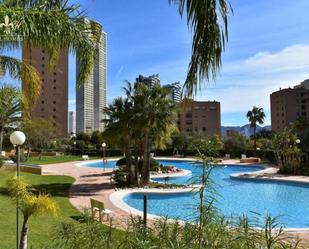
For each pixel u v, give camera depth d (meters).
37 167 27.77
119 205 15.55
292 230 11.18
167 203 18.08
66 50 6.85
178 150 54.53
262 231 3.07
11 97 10.73
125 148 23.17
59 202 15.50
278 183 26.38
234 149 50.22
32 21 5.59
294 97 113.81
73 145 61.75
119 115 22.23
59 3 5.95
